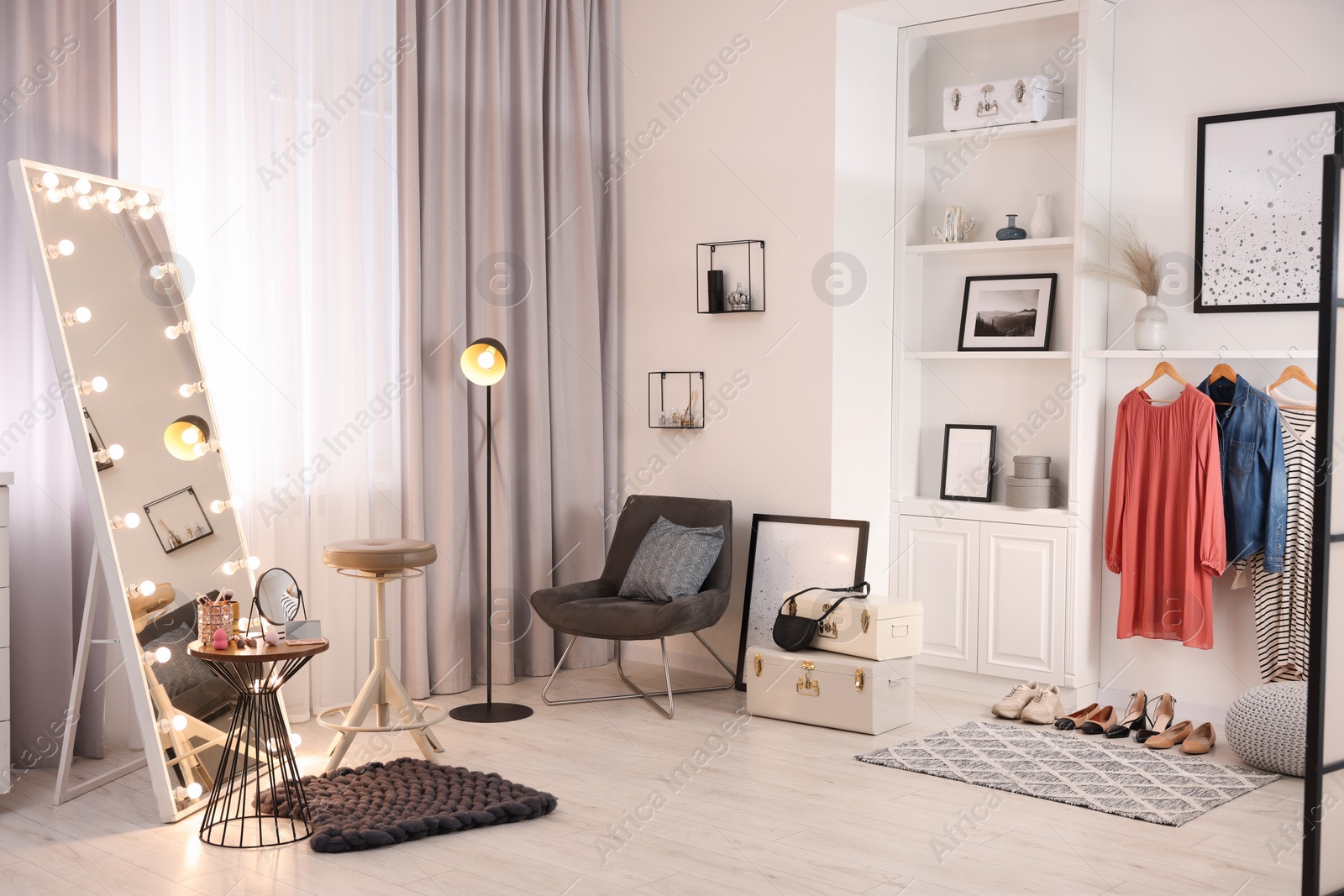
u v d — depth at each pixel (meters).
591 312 5.36
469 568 4.95
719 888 2.83
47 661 3.76
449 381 4.79
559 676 5.22
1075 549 4.62
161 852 3.05
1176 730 4.21
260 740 3.68
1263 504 4.29
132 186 3.75
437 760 3.90
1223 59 4.49
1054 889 2.84
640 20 5.43
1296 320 4.34
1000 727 4.39
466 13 4.90
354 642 4.53
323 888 2.82
